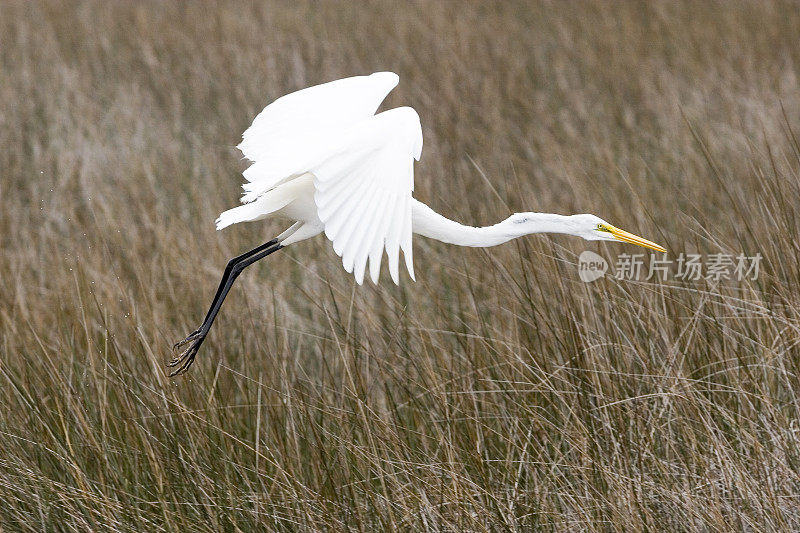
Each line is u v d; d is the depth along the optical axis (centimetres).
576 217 884
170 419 875
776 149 1367
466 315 1037
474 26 2159
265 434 883
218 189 1416
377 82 860
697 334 928
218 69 1897
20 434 887
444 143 1538
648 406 879
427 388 915
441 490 799
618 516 779
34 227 1364
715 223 1212
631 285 1001
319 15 2275
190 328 1048
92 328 1038
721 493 808
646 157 1492
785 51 1844
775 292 960
